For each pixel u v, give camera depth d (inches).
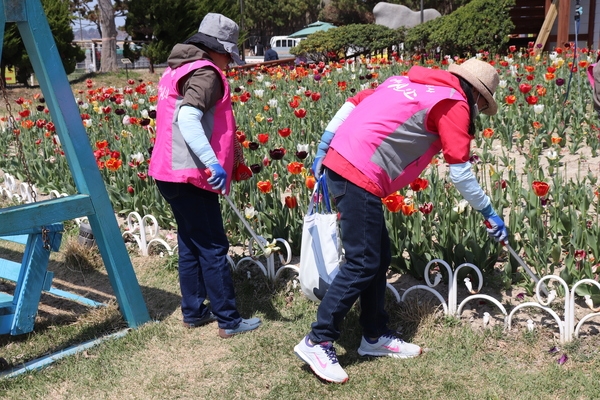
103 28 1169.4
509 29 630.5
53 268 200.2
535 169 227.3
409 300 152.9
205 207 140.7
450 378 126.4
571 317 131.2
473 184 118.0
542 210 168.9
